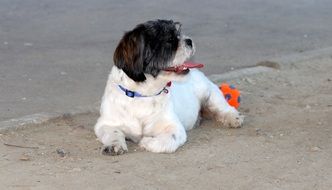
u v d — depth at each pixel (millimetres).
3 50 13969
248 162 7738
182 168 7508
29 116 9352
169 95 8438
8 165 7598
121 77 8258
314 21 17922
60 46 14469
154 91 8250
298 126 9180
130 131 8383
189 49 8141
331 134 8812
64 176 7254
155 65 8047
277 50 14547
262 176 7328
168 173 7355
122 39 8117
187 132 9000
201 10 18906
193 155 7934
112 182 7082
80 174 7305
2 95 10805
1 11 18172
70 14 17984
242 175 7344
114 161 7715
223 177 7277
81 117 9609
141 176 7254
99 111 9852
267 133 8875
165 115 8359
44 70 12500
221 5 19812
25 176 7258
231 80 11828
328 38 15859
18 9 18500
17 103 10352
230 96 10008
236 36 15852
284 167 7605
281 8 19703
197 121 9422
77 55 13703
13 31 15820
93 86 11477
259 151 8125
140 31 8047
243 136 8766
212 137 8742
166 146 7969
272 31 16531
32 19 17250
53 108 10094
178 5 19531
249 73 12258
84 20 17219
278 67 12844
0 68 12547
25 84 11516
